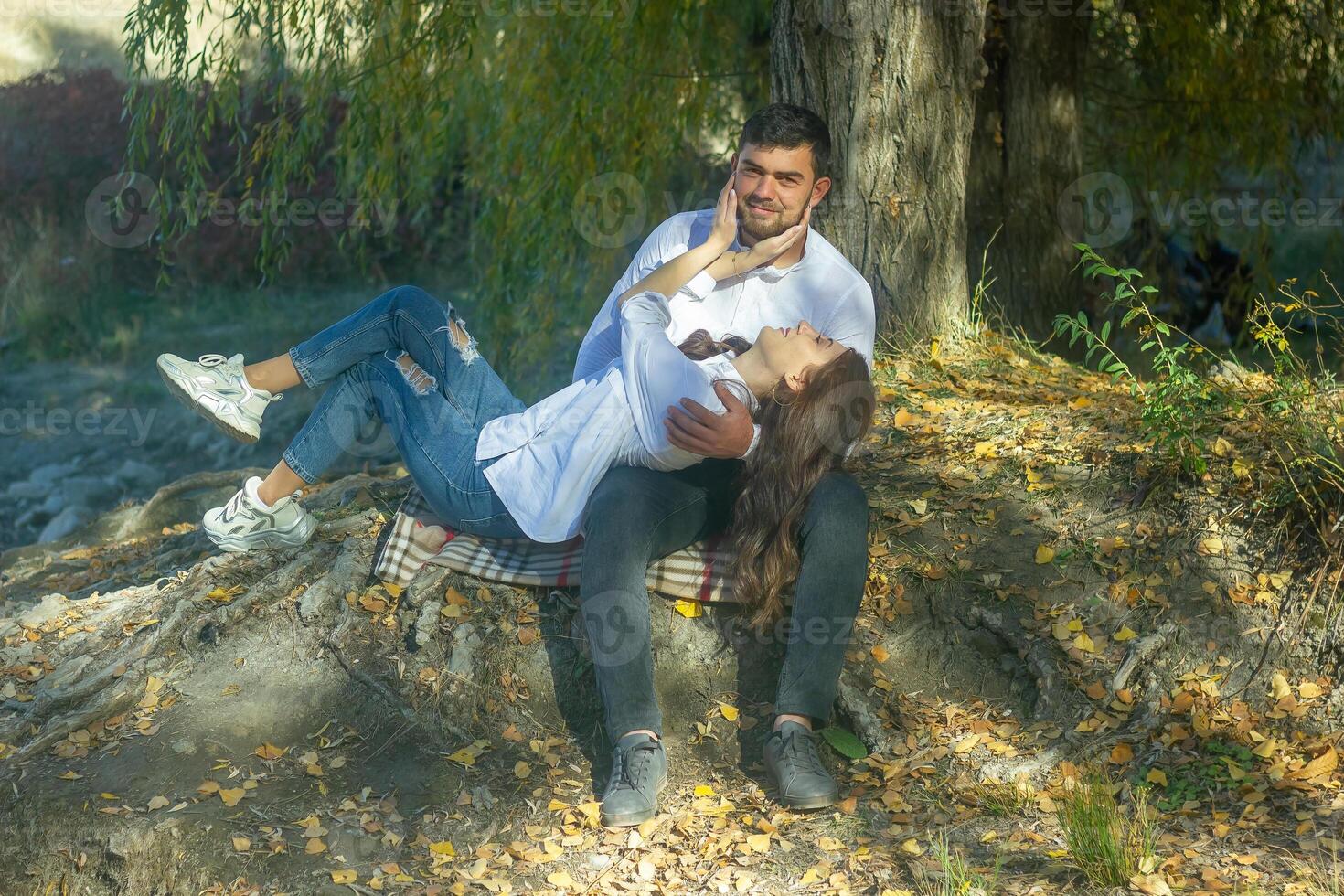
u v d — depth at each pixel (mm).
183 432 10023
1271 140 7977
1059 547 3594
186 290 11812
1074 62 6555
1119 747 3098
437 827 3105
